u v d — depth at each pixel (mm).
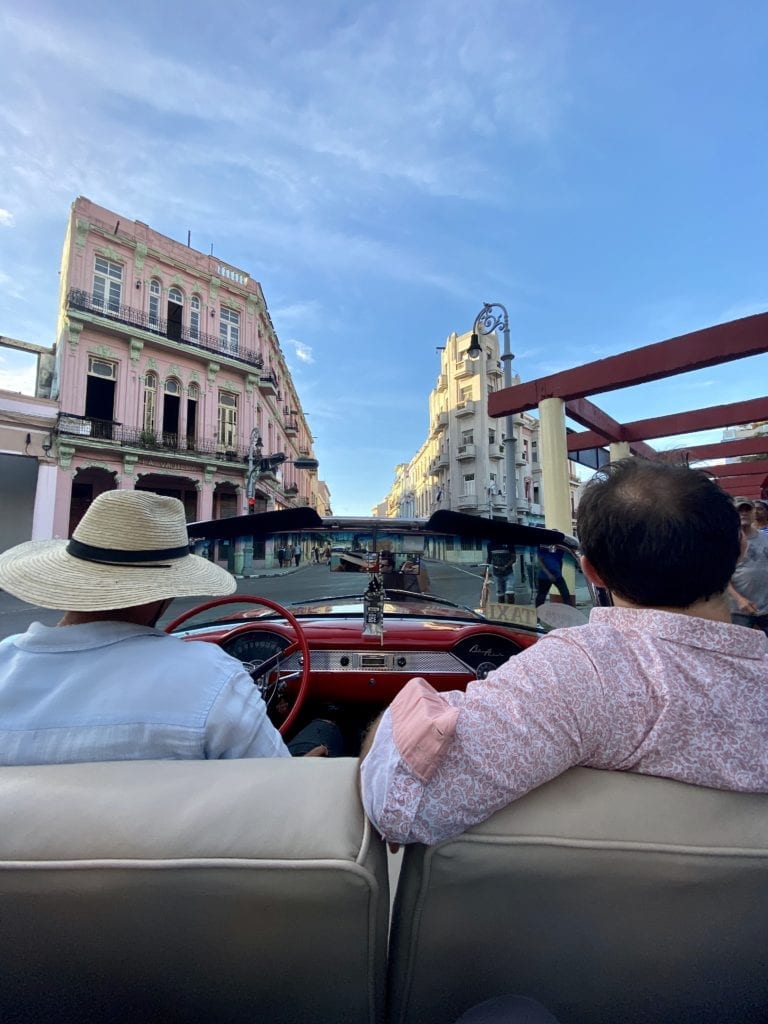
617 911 664
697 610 811
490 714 671
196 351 21688
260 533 2359
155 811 671
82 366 18859
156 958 665
